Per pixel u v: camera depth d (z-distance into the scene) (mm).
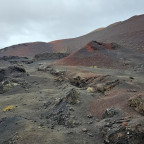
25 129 9102
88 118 11031
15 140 7996
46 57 87125
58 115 11570
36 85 26719
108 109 10625
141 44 71000
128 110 10445
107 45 63250
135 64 41750
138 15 133875
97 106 12883
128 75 29109
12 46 170625
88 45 62438
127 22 131375
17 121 10453
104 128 8422
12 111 14039
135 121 7570
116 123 8445
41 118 11812
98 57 51000
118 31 119312
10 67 33438
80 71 32188
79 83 24516
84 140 8070
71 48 148625
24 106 15516
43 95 19438
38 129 9180
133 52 57469
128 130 7020
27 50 158500
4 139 8422
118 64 43938
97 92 17984
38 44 175000
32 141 7832
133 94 13273
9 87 24406
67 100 13508
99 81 20750
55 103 14031
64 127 9867
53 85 27453
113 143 7121
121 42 86750
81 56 54969
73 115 11227
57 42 184125
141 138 6648
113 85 17609
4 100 18484
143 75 29516
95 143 7785
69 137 8375
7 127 9820
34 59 84500
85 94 16359
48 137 8258
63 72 33656
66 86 23141
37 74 37781
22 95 20250
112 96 14445
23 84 26016
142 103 10062
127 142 6730
